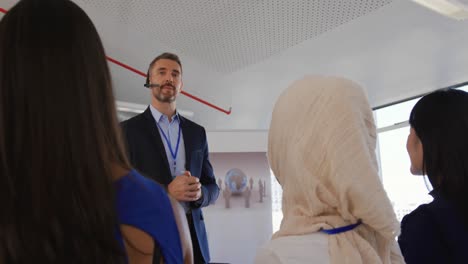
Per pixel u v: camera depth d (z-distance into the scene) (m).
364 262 0.80
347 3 2.55
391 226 0.79
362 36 3.29
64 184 0.48
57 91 0.50
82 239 0.47
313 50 3.55
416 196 4.35
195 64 3.72
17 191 0.47
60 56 0.52
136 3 2.61
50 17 0.54
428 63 3.52
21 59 0.50
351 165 0.79
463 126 1.11
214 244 3.97
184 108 4.46
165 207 0.58
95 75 0.55
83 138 0.50
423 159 1.18
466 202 1.06
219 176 4.10
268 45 3.11
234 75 4.00
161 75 2.09
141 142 1.88
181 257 0.57
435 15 2.92
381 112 4.75
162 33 2.95
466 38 3.10
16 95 0.49
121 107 3.81
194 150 2.03
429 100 1.19
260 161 4.15
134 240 0.53
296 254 0.81
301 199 0.88
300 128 0.87
